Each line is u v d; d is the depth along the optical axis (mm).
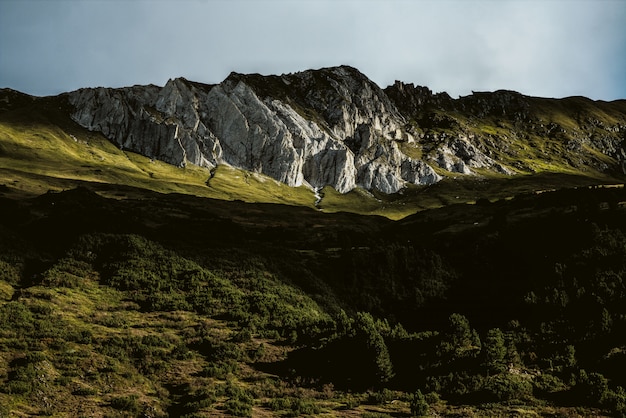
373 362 55781
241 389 50938
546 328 65375
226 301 75750
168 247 97000
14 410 40781
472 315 80688
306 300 83750
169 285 80062
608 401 48875
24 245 90812
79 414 42094
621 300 68188
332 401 50188
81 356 53062
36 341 54688
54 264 83250
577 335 62719
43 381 46250
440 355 58188
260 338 64750
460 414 47125
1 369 47406
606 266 80938
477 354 57375
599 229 94250
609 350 58281
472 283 93875
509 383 52500
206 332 64438
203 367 55469
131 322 66438
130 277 81062
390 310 91000
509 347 59406
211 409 45531
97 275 82812
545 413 47656
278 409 46969
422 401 48031
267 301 76438
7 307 62281
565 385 53250
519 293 81375
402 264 101062
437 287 95062
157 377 52312
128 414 43438
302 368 57281
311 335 64625
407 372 56531
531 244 101188
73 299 70438
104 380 49219
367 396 51562
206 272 87000
